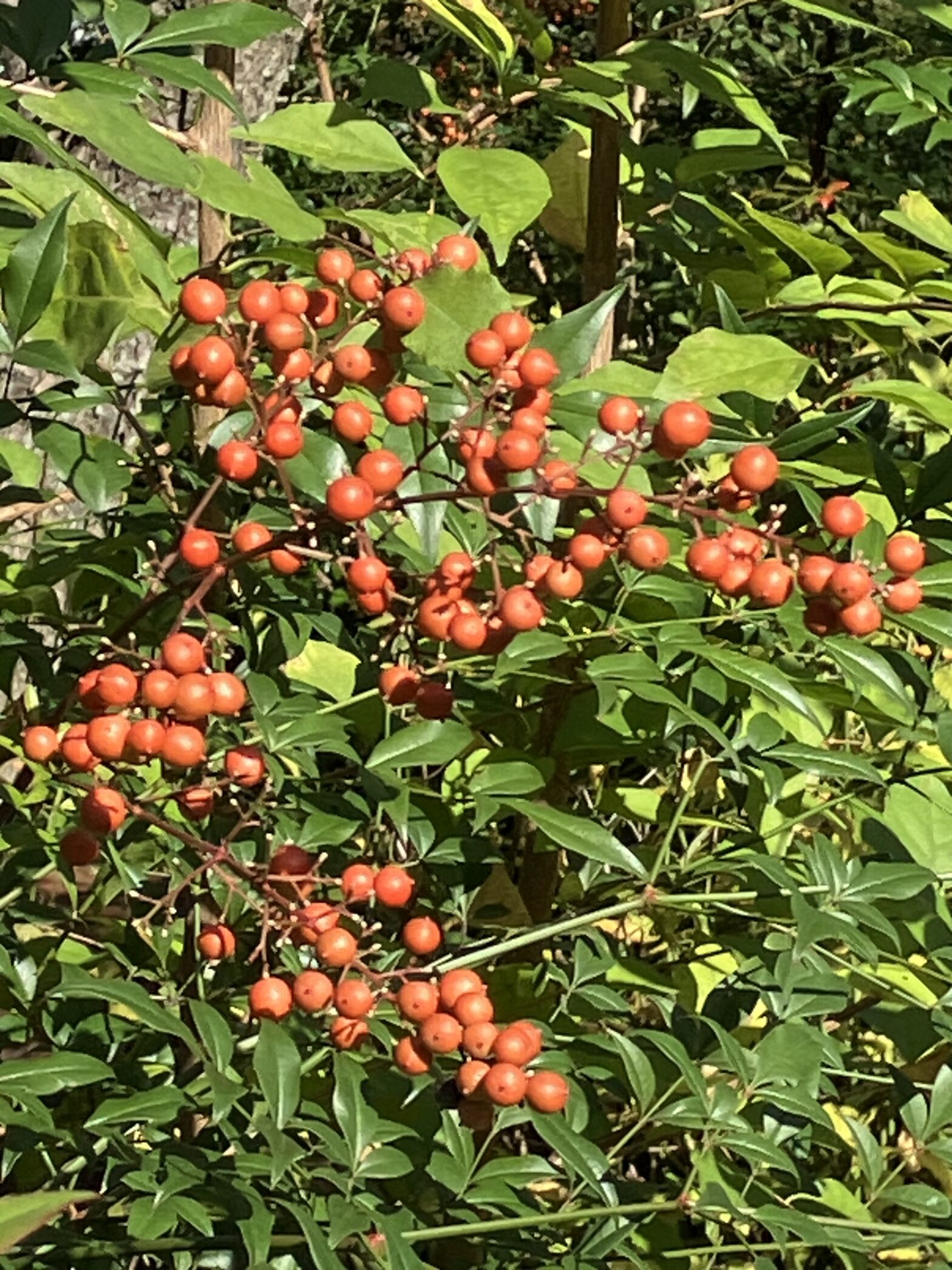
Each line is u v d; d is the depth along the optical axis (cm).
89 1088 39
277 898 35
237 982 40
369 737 42
